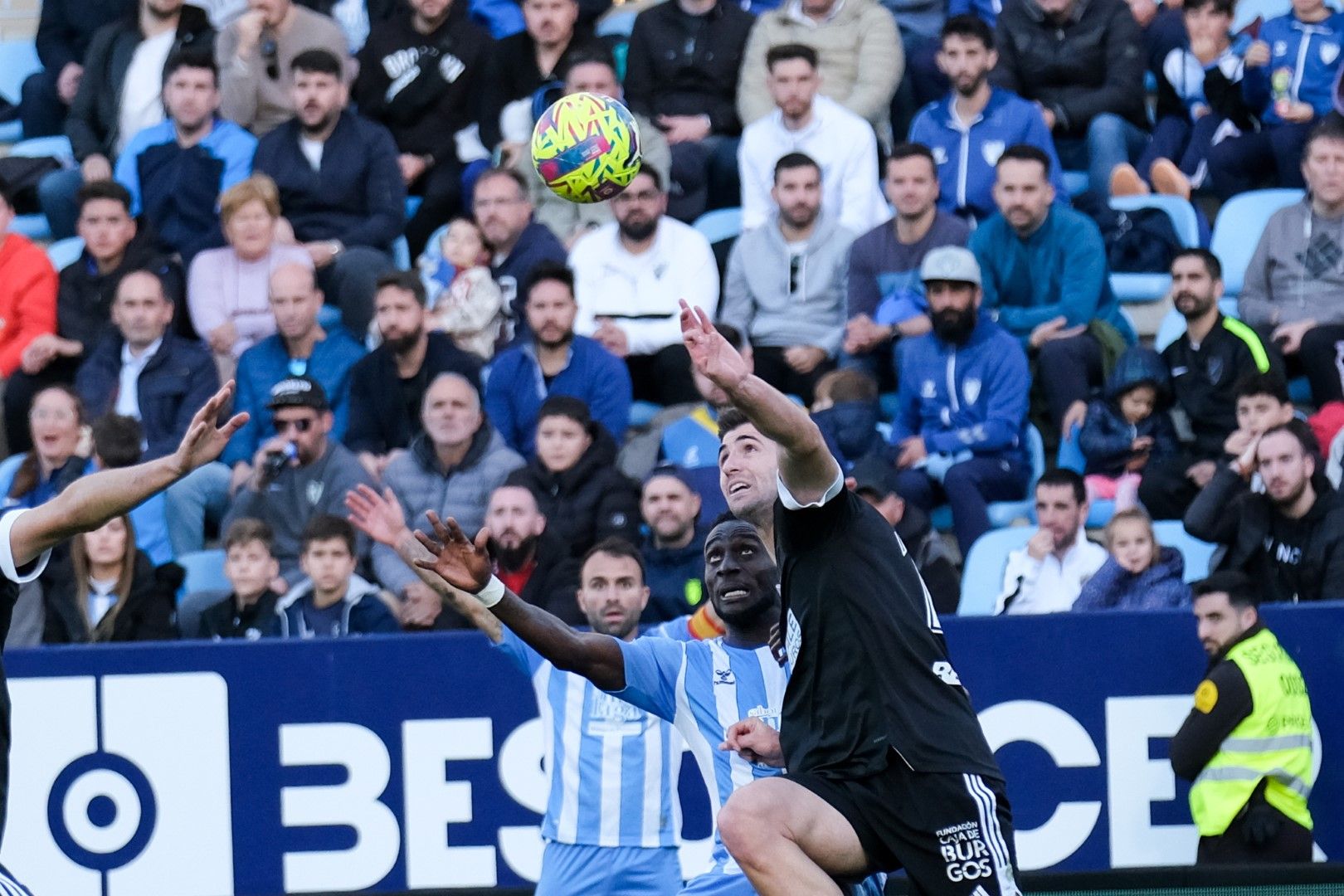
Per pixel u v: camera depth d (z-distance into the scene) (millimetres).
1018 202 32844
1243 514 28250
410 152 37188
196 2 40656
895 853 15477
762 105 36750
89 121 38969
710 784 18766
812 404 33219
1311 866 24125
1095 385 32375
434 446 29859
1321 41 36531
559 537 28156
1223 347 31328
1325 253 33562
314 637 25375
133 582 28438
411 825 25172
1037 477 31672
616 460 29453
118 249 34531
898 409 32312
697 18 37188
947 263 31094
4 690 14344
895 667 15547
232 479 31828
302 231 35562
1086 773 25047
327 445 30109
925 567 28156
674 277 33750
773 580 18625
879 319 32719
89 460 31844
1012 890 15570
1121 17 37219
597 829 22672
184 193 36062
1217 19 36812
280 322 32719
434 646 25266
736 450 18719
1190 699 25062
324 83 35375
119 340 33531
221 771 25172
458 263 33688
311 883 25094
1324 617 25062
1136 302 34750
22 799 25078
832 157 35031
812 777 15648
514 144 36375
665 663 18562
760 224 34750
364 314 34188
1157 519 30875
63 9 40875
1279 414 30297
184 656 25219
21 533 13875
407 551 20453
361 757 25188
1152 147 37156
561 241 35531
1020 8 37375
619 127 20922
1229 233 35750
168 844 25125
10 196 38375
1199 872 24531
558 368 31672
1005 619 25172
